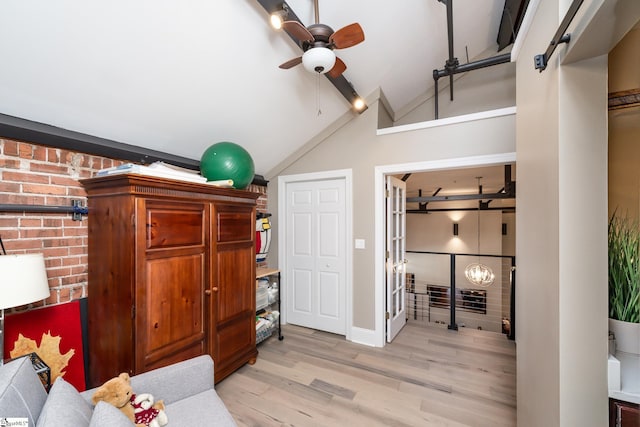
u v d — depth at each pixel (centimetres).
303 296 359
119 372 173
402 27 242
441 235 764
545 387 118
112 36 151
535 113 132
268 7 156
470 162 260
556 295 106
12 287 133
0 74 145
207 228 214
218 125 250
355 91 283
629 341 117
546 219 117
